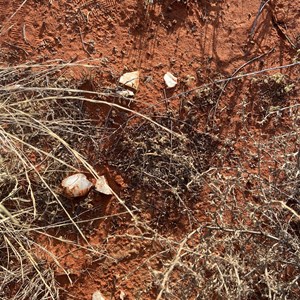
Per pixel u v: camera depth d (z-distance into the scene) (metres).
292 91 0.77
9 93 0.68
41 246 0.69
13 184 0.72
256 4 0.81
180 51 0.79
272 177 0.72
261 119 0.76
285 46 0.79
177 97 0.76
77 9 0.80
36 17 0.80
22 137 0.71
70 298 0.71
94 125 0.75
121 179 0.74
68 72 0.77
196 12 0.80
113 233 0.72
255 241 0.65
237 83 0.77
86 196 0.73
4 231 0.67
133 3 0.80
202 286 0.63
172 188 0.72
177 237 0.72
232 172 0.74
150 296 0.70
